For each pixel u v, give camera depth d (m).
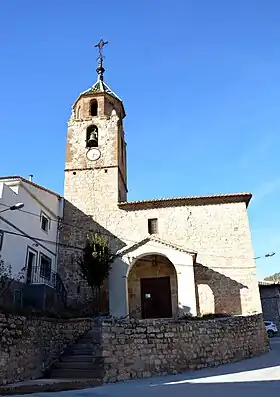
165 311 23.23
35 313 14.26
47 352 14.21
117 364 12.73
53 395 9.77
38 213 23.02
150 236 23.42
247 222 24.72
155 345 14.02
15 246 19.44
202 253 24.28
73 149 28.45
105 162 27.70
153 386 10.98
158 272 24.20
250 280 23.31
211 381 11.55
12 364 11.88
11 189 19.83
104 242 22.78
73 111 31.08
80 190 27.05
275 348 22.09
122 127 31.70
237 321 18.36
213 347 15.99
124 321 13.59
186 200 25.62
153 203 25.83
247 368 14.48
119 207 26.19
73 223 26.11
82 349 15.48
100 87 31.53
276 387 9.84
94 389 10.77
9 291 17.31
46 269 23.19
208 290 23.38
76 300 23.89
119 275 22.33
